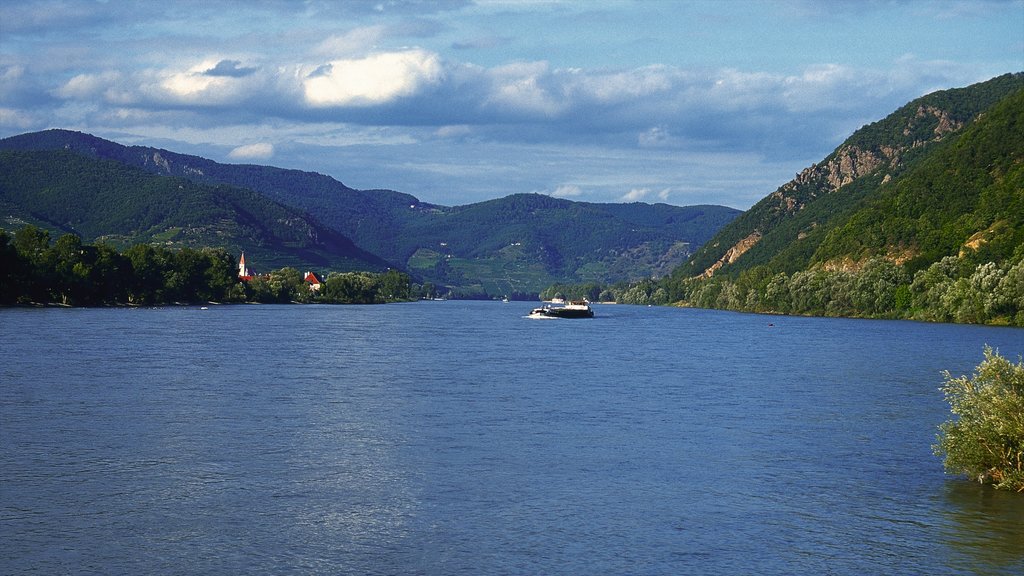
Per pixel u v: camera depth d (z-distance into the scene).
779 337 166.38
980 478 44.31
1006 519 38.56
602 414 66.12
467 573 32.19
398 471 46.78
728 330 194.62
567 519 38.56
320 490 42.84
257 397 73.31
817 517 38.91
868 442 55.56
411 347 133.50
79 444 52.94
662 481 45.12
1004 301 192.62
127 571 32.09
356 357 112.81
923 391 81.56
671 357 119.25
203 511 39.28
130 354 111.00
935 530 37.06
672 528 37.38
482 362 108.38
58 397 72.06
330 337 153.25
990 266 199.12
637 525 37.78
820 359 116.44
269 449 51.97
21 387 78.12
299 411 66.06
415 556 33.88
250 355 112.94
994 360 44.56
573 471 47.16
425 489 43.22
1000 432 42.97
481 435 57.03
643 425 61.38
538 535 36.38
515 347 136.62
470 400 72.94
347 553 34.12
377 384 83.25
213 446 52.66
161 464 47.84
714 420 63.78
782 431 59.41
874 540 35.84
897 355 123.81
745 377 93.06
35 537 35.62
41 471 46.06
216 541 35.31
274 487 43.31
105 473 45.72
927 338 160.50
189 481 44.25
